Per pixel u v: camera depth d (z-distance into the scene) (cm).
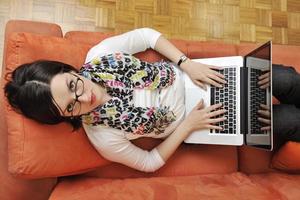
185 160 135
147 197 112
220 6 197
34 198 119
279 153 132
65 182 119
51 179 123
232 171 138
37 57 117
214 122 127
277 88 131
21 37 115
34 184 120
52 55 120
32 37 118
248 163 139
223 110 127
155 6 191
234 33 196
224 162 137
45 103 100
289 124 128
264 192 121
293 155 127
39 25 136
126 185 119
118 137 116
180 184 122
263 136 121
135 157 120
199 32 193
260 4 201
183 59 132
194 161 135
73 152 114
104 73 114
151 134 128
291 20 203
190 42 148
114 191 114
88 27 183
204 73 130
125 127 115
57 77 100
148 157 124
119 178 128
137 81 118
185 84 134
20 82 101
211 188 121
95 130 115
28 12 178
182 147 137
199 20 194
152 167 125
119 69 116
